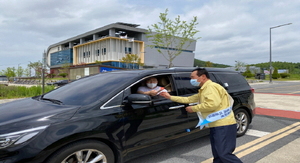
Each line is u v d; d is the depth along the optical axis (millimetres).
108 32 64625
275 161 3783
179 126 3709
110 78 3670
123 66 60656
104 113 2887
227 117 2746
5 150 2262
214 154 2816
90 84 3654
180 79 3984
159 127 3424
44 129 2449
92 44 67688
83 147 2650
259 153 4137
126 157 3092
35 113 2756
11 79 51875
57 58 85312
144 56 65562
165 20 23578
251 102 5203
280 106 9648
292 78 57000
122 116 3025
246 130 5203
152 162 3707
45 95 3857
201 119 2801
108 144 2971
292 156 3996
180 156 3969
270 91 18047
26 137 2355
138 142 3176
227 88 4723
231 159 2695
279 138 5039
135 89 3510
